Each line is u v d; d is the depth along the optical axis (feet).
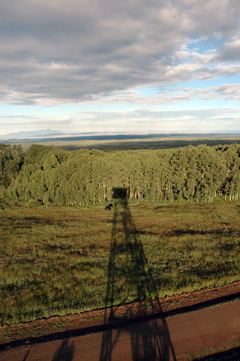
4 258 76.84
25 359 33.58
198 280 57.57
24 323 42.68
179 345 35.91
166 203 195.00
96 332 39.04
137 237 101.81
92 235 106.01
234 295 50.19
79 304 48.16
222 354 34.30
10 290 55.72
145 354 34.22
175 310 45.29
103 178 203.72
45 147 346.33
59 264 72.02
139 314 44.27
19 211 167.02
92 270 66.33
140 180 211.20
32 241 96.58
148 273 63.41
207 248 84.89
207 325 40.14
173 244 90.94
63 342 36.86
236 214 148.25
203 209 166.20
